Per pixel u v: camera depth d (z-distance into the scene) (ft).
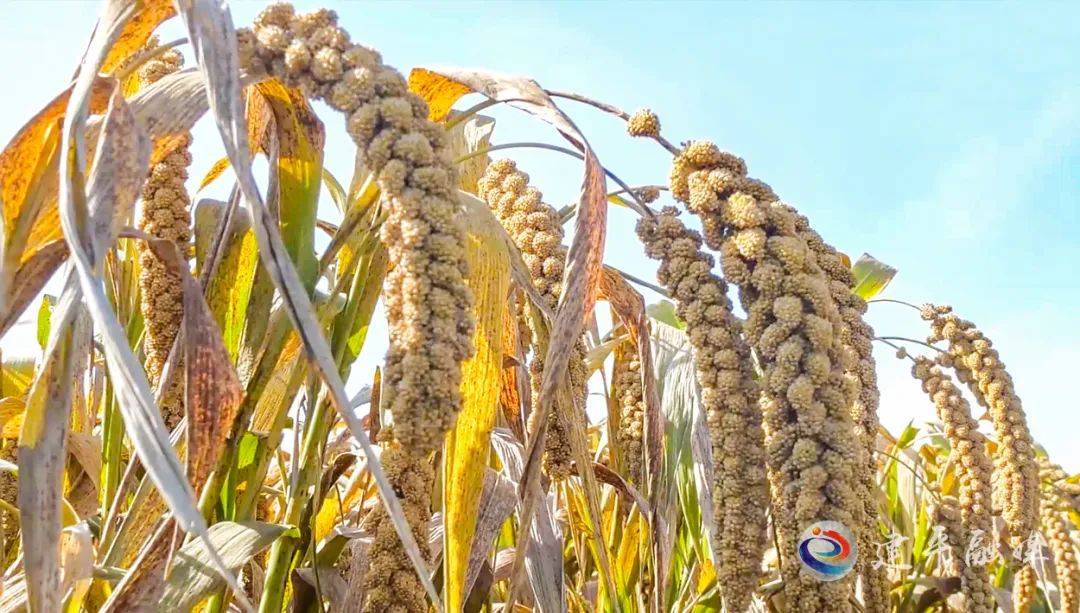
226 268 1.28
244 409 1.12
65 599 1.05
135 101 1.03
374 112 0.94
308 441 1.22
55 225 1.07
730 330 1.12
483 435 1.15
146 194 1.26
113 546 1.16
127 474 1.21
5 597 1.14
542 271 1.43
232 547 1.10
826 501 1.01
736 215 1.10
